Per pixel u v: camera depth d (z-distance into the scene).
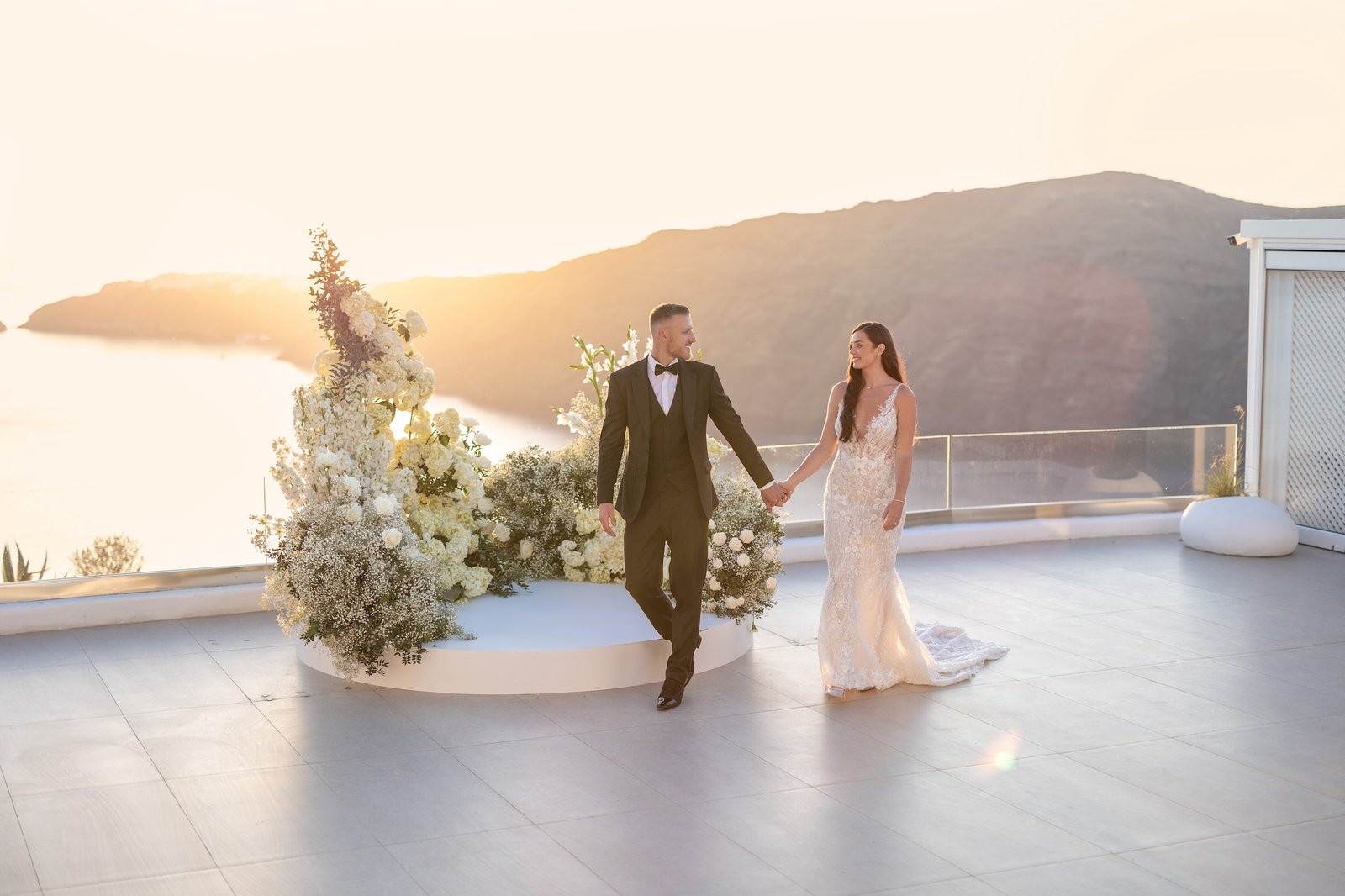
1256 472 11.02
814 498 10.07
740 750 5.45
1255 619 7.93
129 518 7.85
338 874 4.19
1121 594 8.62
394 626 6.14
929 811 4.77
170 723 5.77
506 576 7.35
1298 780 5.14
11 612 7.35
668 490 5.94
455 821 4.64
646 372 6.01
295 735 5.59
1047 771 5.22
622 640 6.36
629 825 4.61
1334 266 10.11
